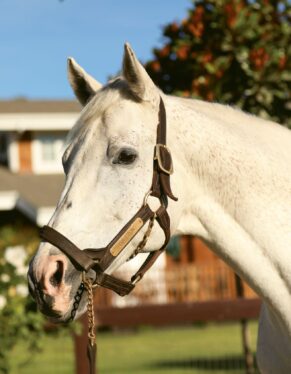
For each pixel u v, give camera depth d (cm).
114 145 322
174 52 744
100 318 741
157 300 1173
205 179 340
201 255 1808
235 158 339
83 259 311
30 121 2092
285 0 739
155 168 328
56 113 2188
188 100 357
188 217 344
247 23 716
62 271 310
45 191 1934
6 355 686
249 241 336
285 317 333
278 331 342
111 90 335
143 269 331
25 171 2127
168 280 1174
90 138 325
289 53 721
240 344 1248
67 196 319
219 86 706
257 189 337
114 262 321
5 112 2244
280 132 360
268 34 722
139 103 332
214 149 339
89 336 319
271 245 333
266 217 335
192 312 741
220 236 339
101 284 319
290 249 332
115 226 320
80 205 317
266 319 356
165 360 1125
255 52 701
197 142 339
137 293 1172
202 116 346
